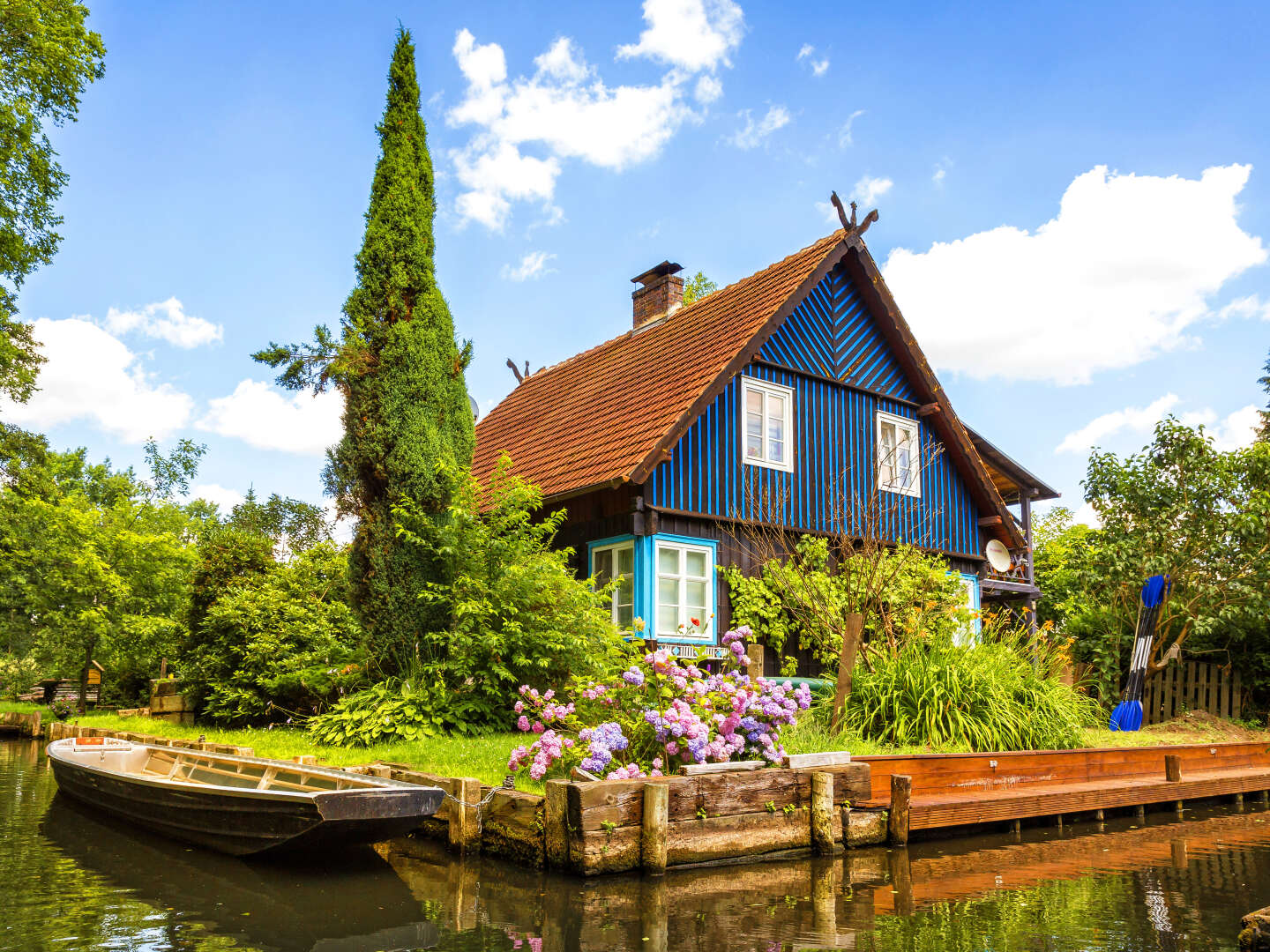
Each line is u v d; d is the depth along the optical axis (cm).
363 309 1141
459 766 859
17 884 673
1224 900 638
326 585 1459
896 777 830
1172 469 1630
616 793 689
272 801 696
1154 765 1146
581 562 1432
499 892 641
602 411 1603
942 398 1709
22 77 1806
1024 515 2247
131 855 781
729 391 1457
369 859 749
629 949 514
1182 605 1527
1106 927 564
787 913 594
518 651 1061
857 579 1280
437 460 1115
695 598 1361
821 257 1534
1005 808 909
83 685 2355
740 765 785
